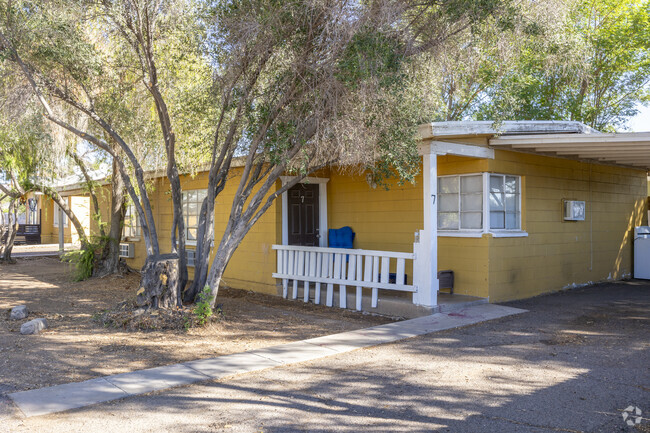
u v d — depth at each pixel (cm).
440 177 997
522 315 828
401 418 435
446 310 845
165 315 791
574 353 615
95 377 551
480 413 443
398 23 764
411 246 1032
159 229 1520
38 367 586
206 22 857
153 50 930
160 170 1335
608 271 1206
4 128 1055
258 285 1162
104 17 862
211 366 584
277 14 732
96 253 1419
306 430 413
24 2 832
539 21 799
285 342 705
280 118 762
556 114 1795
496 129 856
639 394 477
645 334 699
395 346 666
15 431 413
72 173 1466
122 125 1038
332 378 541
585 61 944
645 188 1371
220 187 944
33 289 1240
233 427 420
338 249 965
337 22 720
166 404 471
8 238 1902
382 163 834
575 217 1062
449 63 835
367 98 704
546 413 439
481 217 925
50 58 825
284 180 1106
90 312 927
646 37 1720
